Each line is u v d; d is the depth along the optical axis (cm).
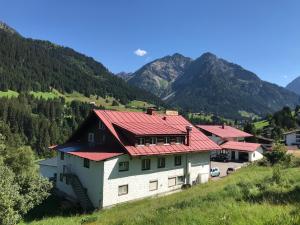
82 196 3925
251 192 1812
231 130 9756
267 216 1010
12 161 4300
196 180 4922
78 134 4741
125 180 3947
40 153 15688
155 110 5425
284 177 2389
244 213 1080
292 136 11519
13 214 1983
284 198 1509
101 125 4366
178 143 4688
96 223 2258
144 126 4494
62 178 4512
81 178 4088
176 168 4609
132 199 4016
